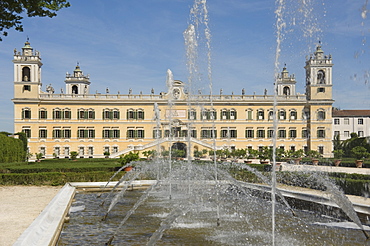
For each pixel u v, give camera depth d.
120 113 86.62
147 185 29.67
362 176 25.97
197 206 20.41
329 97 86.50
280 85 103.25
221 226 15.36
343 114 98.12
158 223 16.09
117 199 20.72
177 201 22.44
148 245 12.02
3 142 51.72
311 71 86.69
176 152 75.56
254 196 24.41
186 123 86.00
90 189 28.28
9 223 13.95
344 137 97.44
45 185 30.19
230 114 87.56
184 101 86.56
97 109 86.12
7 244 10.91
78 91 111.56
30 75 83.12
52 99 84.19
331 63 85.94
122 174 33.16
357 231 14.43
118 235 13.98
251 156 70.06
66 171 35.78
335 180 24.23
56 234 12.93
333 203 16.86
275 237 13.58
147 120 86.88
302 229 14.79
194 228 15.04
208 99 86.12
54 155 82.50
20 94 82.50
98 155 85.81
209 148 83.56
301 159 61.66
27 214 15.88
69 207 19.86
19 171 34.16
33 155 82.56
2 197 21.80
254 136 87.88
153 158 71.62
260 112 88.19
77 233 14.35
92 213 18.67
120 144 86.56
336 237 13.52
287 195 20.30
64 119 85.00
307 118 87.75
